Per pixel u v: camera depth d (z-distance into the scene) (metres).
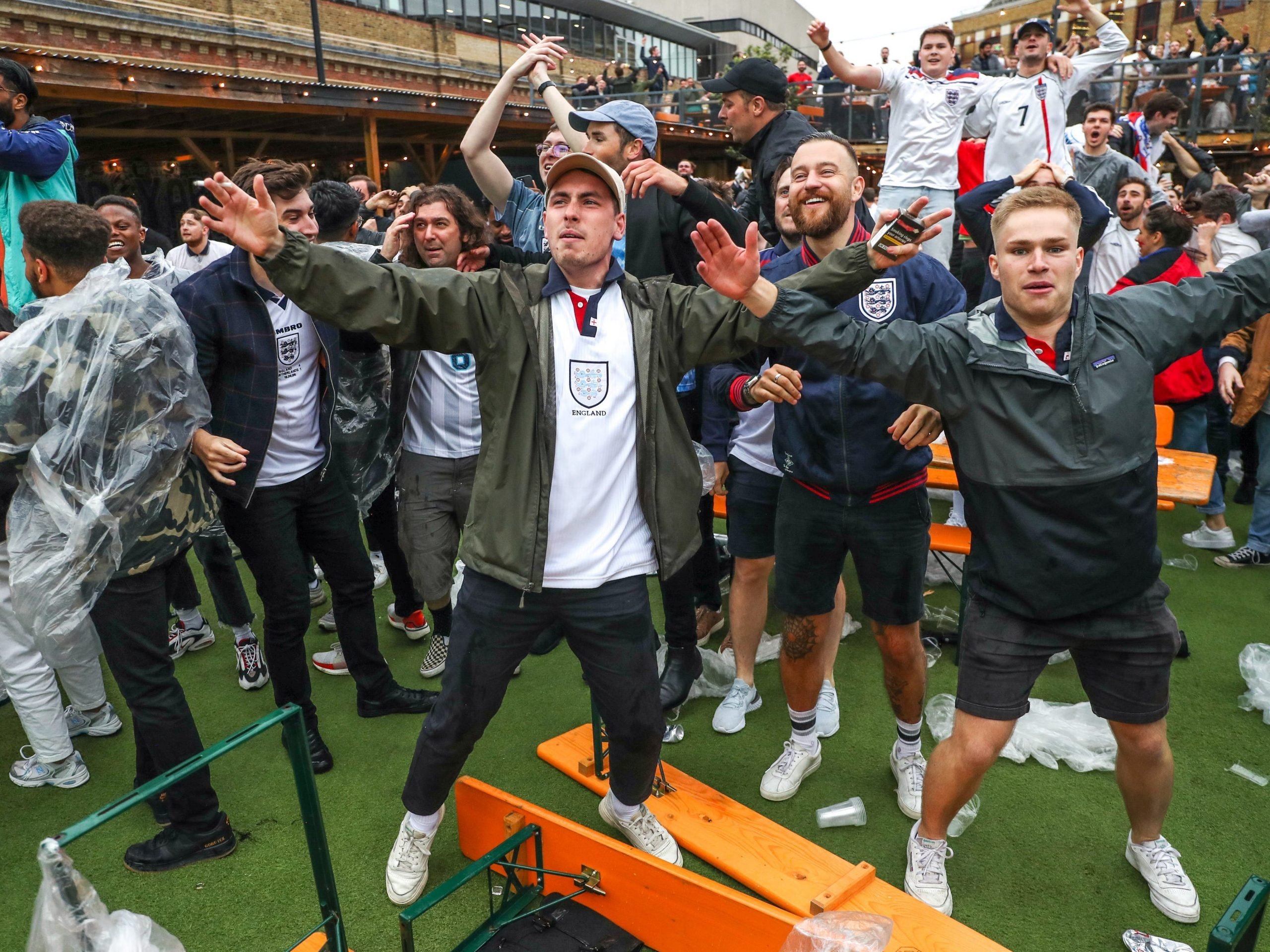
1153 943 2.13
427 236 2.96
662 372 2.04
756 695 3.27
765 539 3.01
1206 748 2.96
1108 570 1.93
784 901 2.25
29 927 2.32
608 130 3.08
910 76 5.10
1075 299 1.88
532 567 2.00
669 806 2.62
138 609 2.32
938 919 2.10
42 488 2.18
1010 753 2.92
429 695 3.26
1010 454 1.91
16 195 3.43
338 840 2.60
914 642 2.55
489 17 21.34
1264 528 4.35
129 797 1.56
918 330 1.97
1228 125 11.25
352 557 3.01
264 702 3.39
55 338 2.11
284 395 2.70
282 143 12.44
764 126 3.83
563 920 2.15
